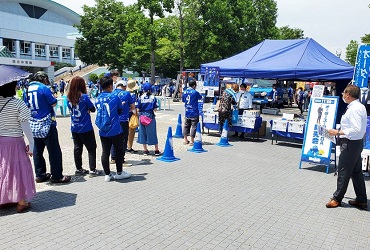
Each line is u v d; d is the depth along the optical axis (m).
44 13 70.69
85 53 47.53
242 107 12.09
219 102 12.11
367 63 8.05
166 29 30.77
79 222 4.61
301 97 23.30
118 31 44.38
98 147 9.87
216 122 12.17
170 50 34.78
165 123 15.45
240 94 12.19
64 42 71.75
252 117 11.40
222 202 5.59
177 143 10.65
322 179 7.25
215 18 34.34
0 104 4.76
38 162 6.26
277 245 4.18
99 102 6.36
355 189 5.59
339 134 5.43
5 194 4.80
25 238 4.11
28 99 5.89
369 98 8.02
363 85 8.13
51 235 4.21
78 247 3.92
